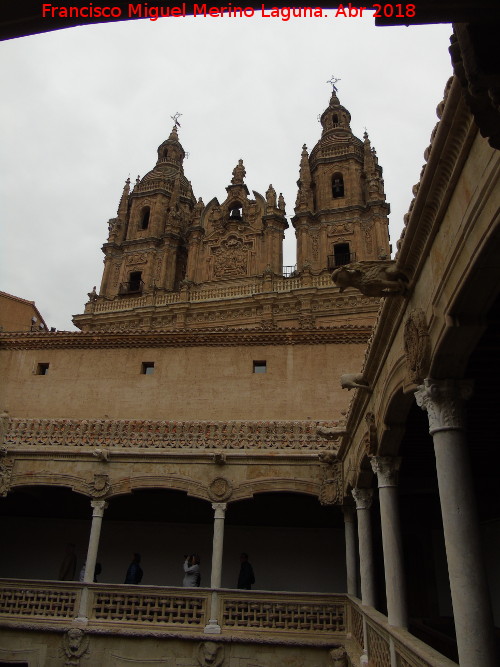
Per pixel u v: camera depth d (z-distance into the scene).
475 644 4.76
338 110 49.44
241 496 15.55
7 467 16.64
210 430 16.56
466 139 4.12
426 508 17.91
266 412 20.48
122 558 19.05
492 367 7.00
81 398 21.91
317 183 44.19
